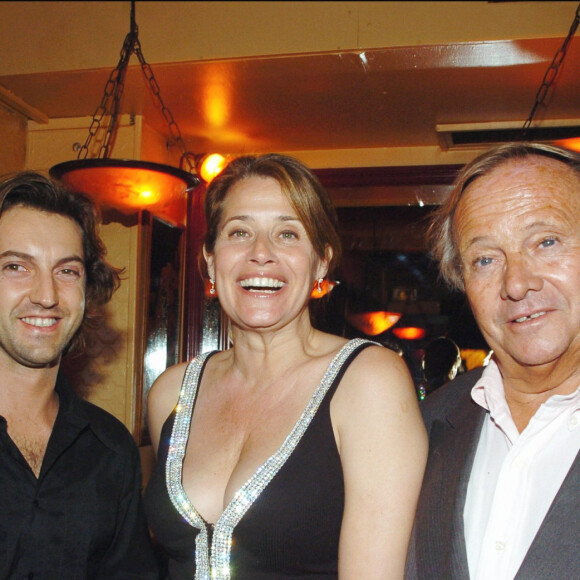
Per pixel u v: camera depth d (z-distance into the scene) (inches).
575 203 49.5
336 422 57.3
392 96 136.4
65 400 71.8
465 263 53.8
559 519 44.8
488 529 49.2
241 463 58.2
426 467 56.9
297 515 54.7
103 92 138.0
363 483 54.0
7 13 132.0
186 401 66.7
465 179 54.6
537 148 52.2
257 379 64.3
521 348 49.5
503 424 52.7
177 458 61.9
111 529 69.5
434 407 62.0
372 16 117.8
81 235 71.1
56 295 66.4
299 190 62.0
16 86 136.6
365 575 52.0
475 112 143.3
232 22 122.3
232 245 63.6
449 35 115.0
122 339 147.6
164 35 125.0
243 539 55.2
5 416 67.3
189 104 142.6
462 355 185.2
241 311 62.6
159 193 110.2
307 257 62.9
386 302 188.7
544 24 112.5
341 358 59.9
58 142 152.1
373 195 172.4
